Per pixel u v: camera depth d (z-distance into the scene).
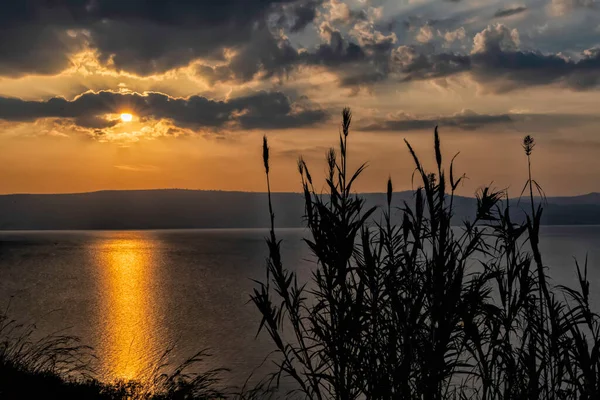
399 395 3.60
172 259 160.12
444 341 3.58
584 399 3.75
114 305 63.44
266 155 4.04
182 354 33.56
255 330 45.66
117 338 40.50
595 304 25.88
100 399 8.45
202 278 102.12
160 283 93.00
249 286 87.31
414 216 4.00
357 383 3.76
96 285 87.25
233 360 31.36
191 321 51.59
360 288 3.85
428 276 3.74
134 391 8.73
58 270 116.38
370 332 4.00
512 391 4.12
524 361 4.08
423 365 3.64
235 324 49.62
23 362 9.14
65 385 8.85
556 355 4.07
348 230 3.81
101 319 51.28
